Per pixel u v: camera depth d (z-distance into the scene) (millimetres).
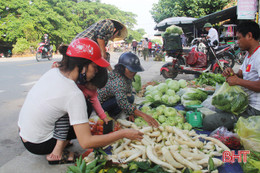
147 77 7797
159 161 2029
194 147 2379
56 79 1796
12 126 3395
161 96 4109
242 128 2268
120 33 3967
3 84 6602
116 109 3051
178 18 15414
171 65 7039
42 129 1952
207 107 3152
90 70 1796
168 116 3039
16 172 2111
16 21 24359
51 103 1802
